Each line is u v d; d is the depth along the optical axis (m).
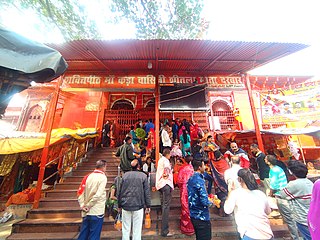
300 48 6.04
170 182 4.80
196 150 6.96
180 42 5.52
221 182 5.09
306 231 2.65
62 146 8.25
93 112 13.44
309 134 8.72
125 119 13.30
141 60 6.67
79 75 7.33
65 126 12.86
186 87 7.34
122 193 3.93
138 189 3.91
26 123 12.91
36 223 4.84
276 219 5.07
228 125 12.62
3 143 6.79
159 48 5.85
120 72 7.43
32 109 13.34
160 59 6.61
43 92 13.51
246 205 2.47
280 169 4.24
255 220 2.35
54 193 6.28
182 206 4.69
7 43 1.93
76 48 5.74
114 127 12.04
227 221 4.96
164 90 7.23
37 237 4.47
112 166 8.45
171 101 7.10
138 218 3.80
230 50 6.11
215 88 7.39
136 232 3.74
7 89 2.34
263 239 2.26
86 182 3.76
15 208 6.82
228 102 13.17
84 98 13.72
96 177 3.76
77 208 5.55
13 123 14.19
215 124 12.11
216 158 5.45
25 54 2.00
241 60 6.79
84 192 3.72
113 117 13.36
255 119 7.08
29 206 6.92
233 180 3.61
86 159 9.30
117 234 4.55
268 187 4.94
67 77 7.28
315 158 10.49
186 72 7.54
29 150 6.92
